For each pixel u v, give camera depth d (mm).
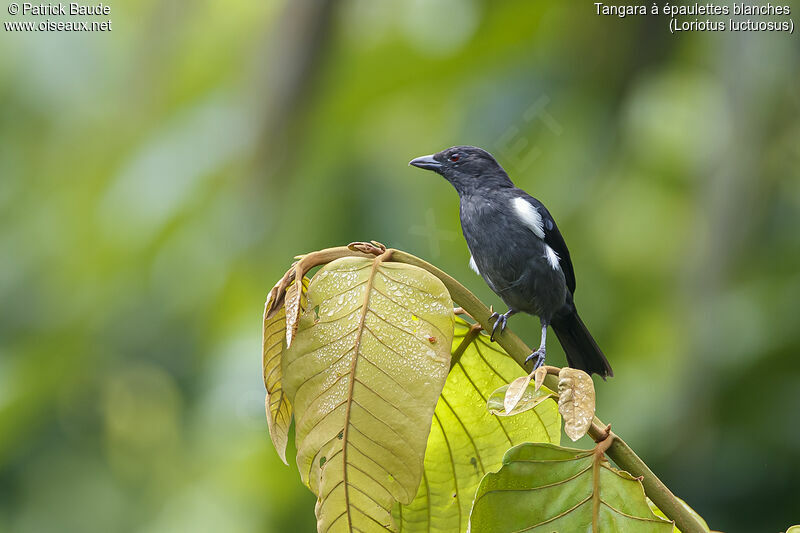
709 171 9977
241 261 10992
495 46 11695
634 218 13758
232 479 11984
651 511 3252
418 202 11859
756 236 9844
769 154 9367
